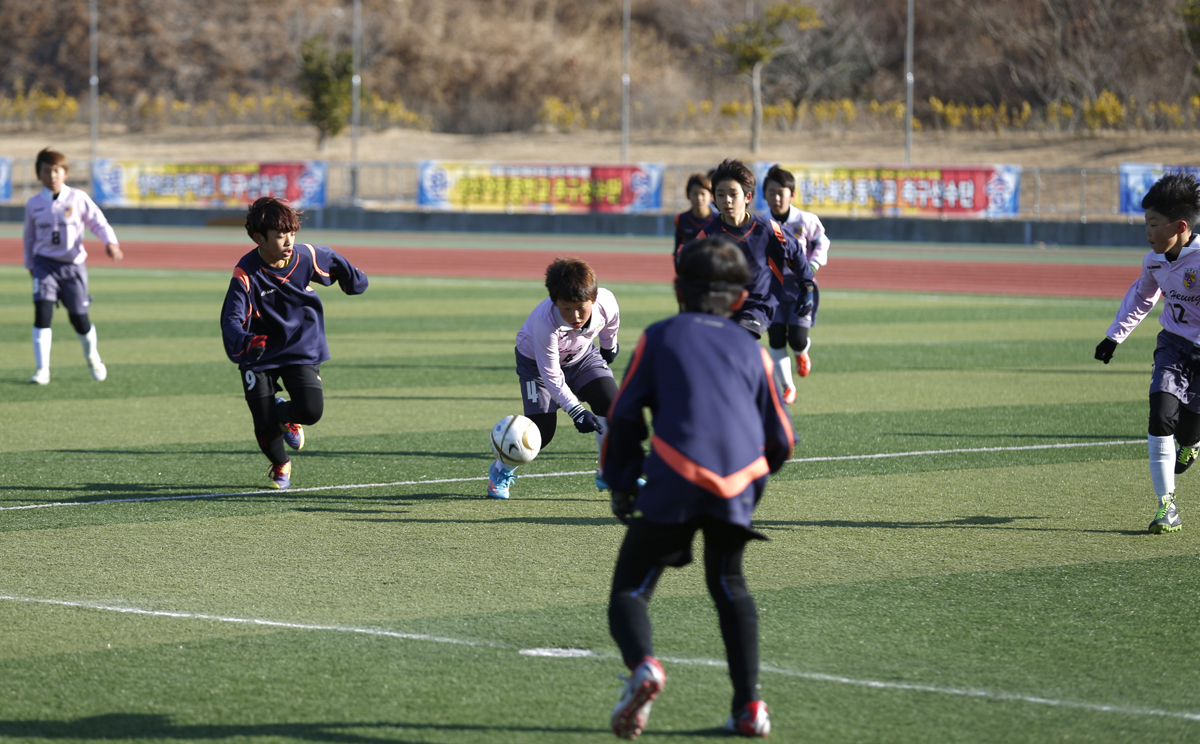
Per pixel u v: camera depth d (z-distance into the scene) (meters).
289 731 9.55
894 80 136.75
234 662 11.01
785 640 11.63
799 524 16.17
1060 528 16.00
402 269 63.66
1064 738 9.45
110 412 24.52
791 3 125.44
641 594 9.22
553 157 118.12
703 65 142.75
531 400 17.23
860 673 10.78
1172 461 15.77
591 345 16.83
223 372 29.92
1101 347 16.34
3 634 11.72
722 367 9.24
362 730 9.58
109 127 137.50
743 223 20.11
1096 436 22.36
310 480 18.70
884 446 21.44
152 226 98.88
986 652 11.34
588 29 154.00
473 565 14.18
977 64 132.12
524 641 11.61
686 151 116.56
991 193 85.00
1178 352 15.88
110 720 9.73
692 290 9.63
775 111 124.94
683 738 9.45
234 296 16.38
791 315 24.86
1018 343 36.16
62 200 27.08
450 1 154.75
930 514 16.72
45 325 27.83
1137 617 12.38
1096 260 69.69
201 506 17.02
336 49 143.50
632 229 91.38
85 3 150.88
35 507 16.88
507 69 146.12
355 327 39.38
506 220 93.38
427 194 95.56
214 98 146.12
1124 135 110.81
